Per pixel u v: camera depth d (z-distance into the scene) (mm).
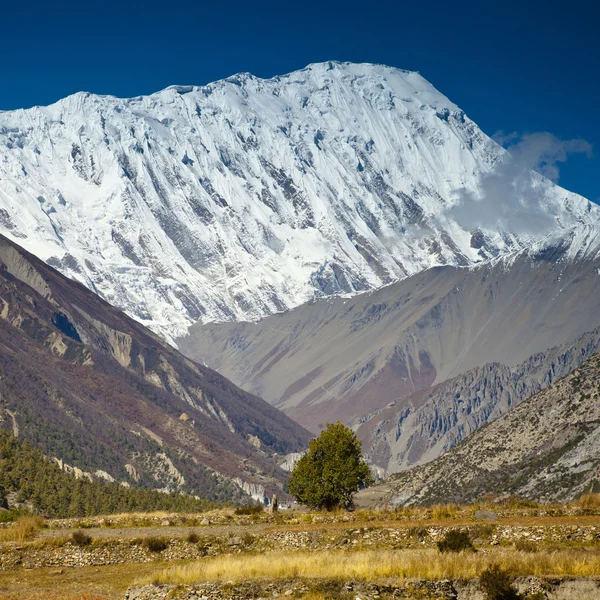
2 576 64438
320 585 54906
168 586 56375
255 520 80188
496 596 51906
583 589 51438
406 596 53406
